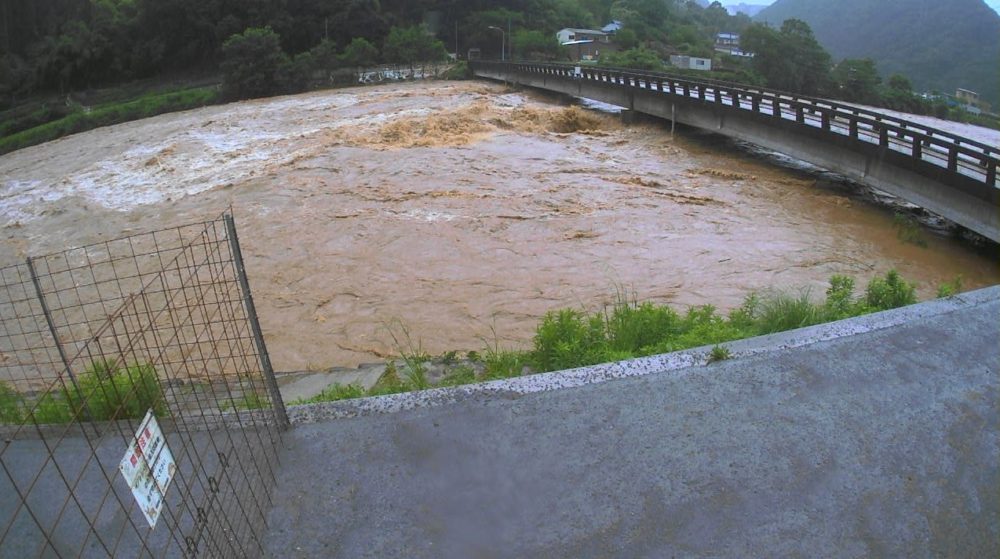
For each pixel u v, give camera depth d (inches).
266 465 156.8
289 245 625.3
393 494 145.6
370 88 2239.2
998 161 550.9
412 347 427.8
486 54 3344.0
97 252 675.4
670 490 141.4
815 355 187.9
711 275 520.4
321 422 172.6
